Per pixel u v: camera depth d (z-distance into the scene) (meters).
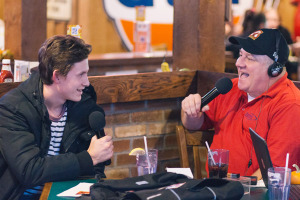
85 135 2.39
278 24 5.61
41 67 2.23
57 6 6.30
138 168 2.12
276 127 2.43
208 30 3.40
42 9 3.96
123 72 4.54
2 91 2.71
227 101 2.74
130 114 3.17
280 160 2.36
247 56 2.53
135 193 1.71
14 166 2.13
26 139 2.17
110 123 3.11
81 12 6.48
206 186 1.82
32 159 2.13
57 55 2.19
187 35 3.46
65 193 1.96
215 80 3.18
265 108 2.51
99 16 6.59
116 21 6.69
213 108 2.80
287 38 5.49
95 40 6.61
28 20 3.91
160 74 3.19
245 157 2.55
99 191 1.81
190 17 3.41
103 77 2.98
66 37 2.24
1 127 2.18
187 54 3.47
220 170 2.11
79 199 1.88
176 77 3.25
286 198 1.81
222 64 3.49
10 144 2.15
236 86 2.76
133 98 3.10
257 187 2.04
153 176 1.96
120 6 6.70
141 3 6.74
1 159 2.20
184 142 2.74
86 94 2.46
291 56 5.27
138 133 3.22
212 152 2.13
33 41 3.95
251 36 2.54
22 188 2.21
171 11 6.83
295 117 2.40
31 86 2.27
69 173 2.15
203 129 2.85
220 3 3.41
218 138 2.72
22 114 2.21
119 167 3.19
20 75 2.96
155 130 3.28
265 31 2.53
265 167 1.95
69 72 2.21
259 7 7.39
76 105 2.39
